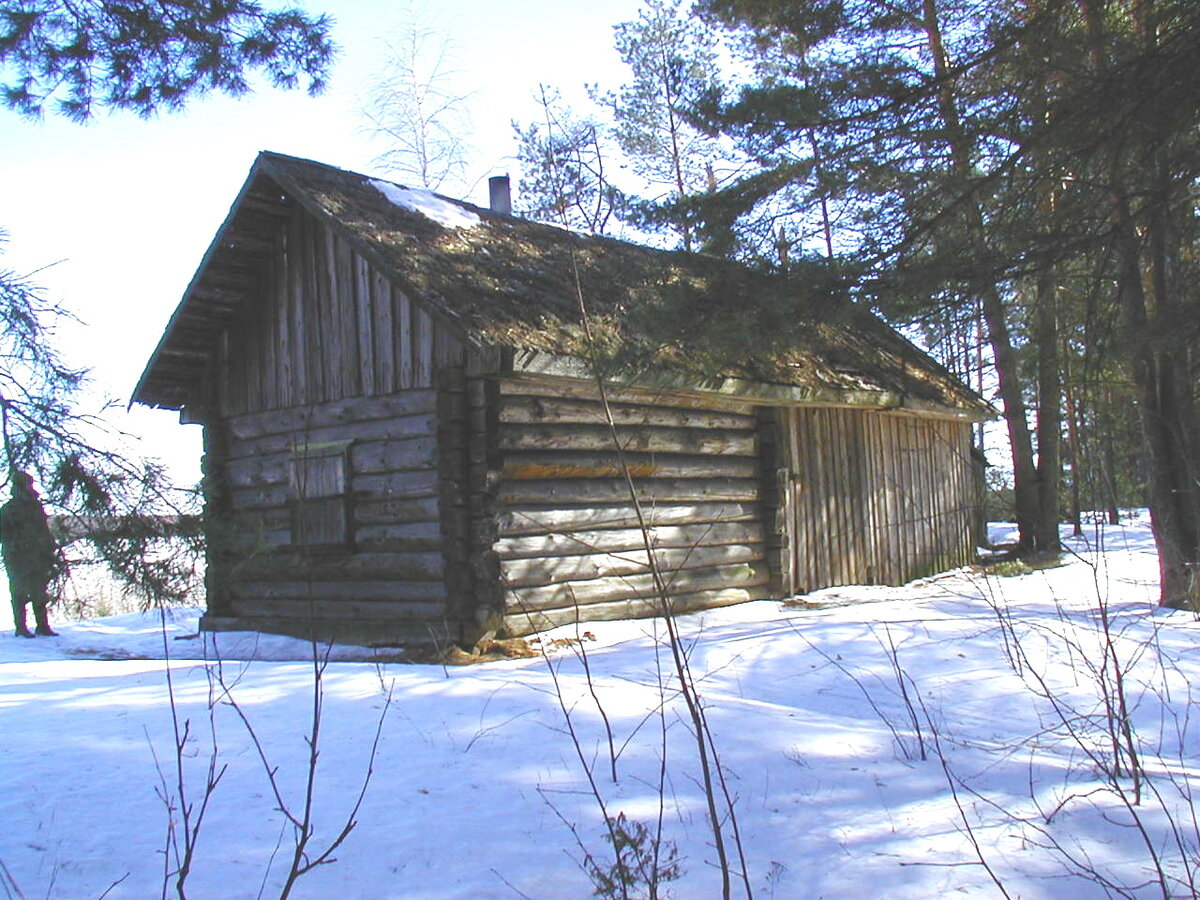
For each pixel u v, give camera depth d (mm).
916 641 8445
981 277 7516
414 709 5668
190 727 5395
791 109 7898
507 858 3779
